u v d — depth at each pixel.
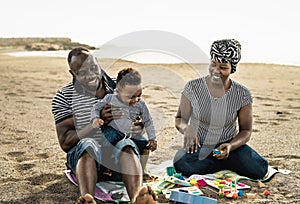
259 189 3.30
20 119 5.76
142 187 2.65
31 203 3.03
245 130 3.52
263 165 3.46
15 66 12.97
